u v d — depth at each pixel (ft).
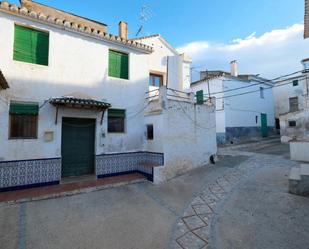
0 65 22.12
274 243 13.58
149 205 20.49
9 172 22.03
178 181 28.37
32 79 23.89
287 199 19.93
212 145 37.93
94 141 28.71
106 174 28.66
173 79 38.52
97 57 28.99
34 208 18.80
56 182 24.72
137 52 33.35
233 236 14.71
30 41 24.40
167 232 15.53
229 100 60.85
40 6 34.37
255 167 32.63
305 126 55.88
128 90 31.78
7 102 22.29
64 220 16.83
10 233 14.60
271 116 74.90
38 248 13.06
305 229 14.92
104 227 15.98
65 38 26.45
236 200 21.11
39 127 24.00
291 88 75.41
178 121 31.91
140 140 32.71
